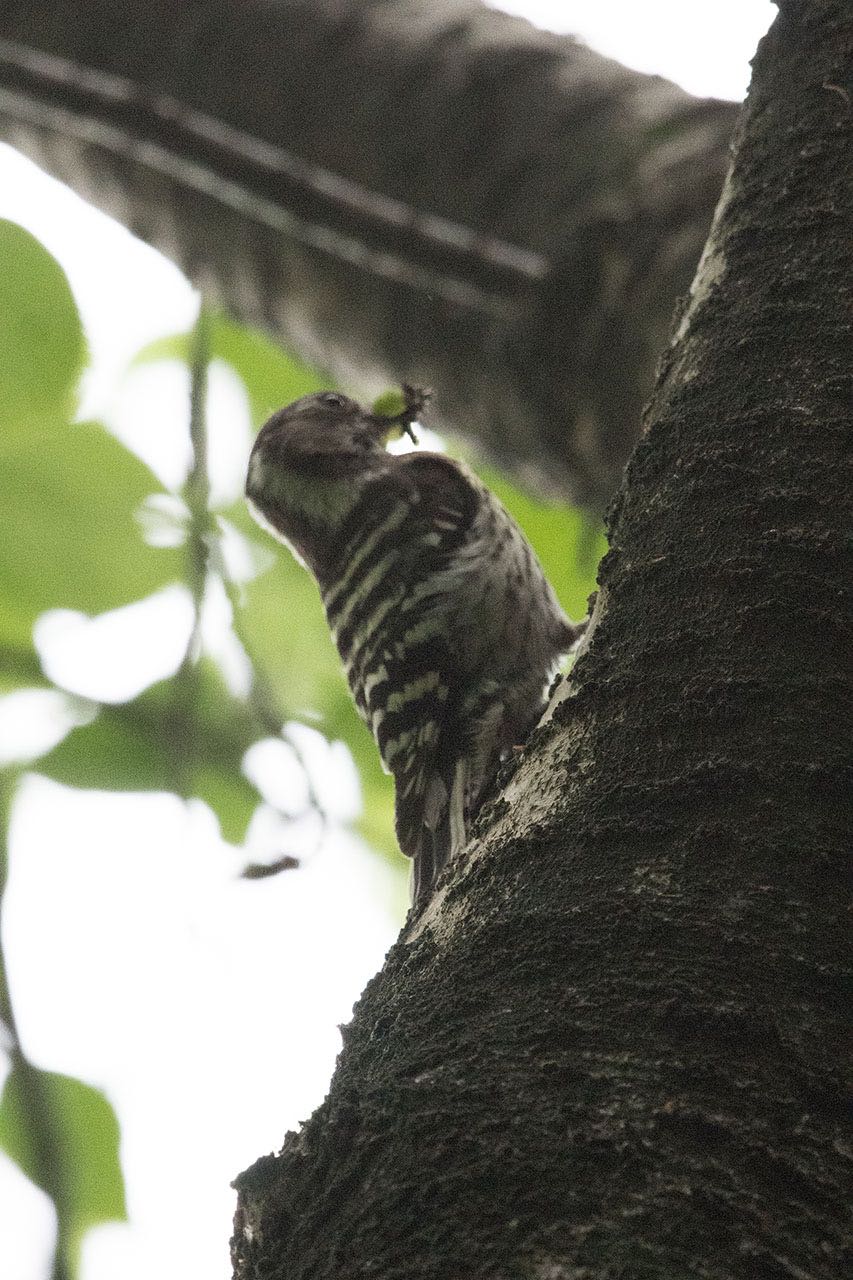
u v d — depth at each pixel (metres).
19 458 11.08
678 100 10.23
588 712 5.04
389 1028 4.42
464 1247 3.63
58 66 11.21
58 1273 8.09
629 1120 3.81
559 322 9.84
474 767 10.12
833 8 6.67
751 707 4.77
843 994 4.10
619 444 9.81
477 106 10.78
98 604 11.32
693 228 9.41
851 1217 3.64
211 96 11.59
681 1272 3.47
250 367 13.04
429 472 11.02
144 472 11.20
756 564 5.12
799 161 6.27
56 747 11.28
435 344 10.74
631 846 4.54
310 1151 4.18
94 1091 10.03
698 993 4.08
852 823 4.49
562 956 4.29
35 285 10.89
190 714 9.48
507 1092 3.95
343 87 11.25
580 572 10.23
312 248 11.13
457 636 10.36
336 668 12.16
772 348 5.73
